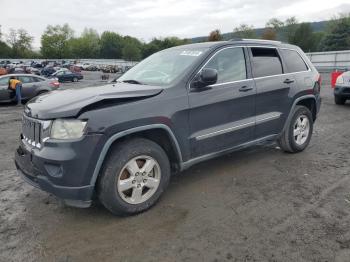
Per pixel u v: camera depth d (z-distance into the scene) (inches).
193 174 191.6
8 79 588.4
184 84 158.4
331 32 2805.1
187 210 149.6
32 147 138.8
